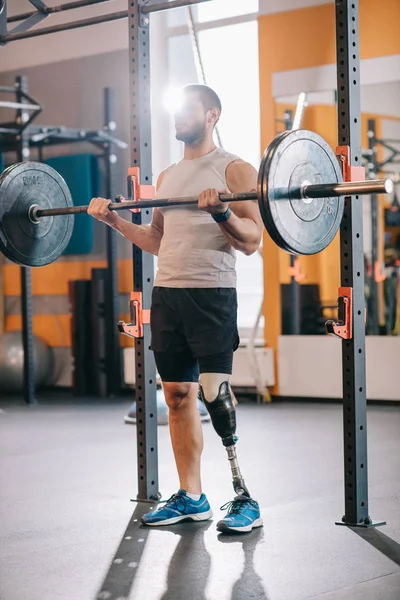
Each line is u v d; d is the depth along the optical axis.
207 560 3.33
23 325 8.66
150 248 4.06
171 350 3.84
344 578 3.09
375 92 8.07
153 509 4.20
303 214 3.45
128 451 5.91
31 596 2.96
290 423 7.09
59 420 7.53
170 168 3.91
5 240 4.15
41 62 10.03
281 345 8.52
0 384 9.43
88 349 9.40
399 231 7.99
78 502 4.38
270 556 3.37
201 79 6.16
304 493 4.48
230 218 3.48
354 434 3.77
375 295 8.09
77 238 9.56
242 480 3.81
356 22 3.75
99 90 9.65
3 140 9.08
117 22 9.45
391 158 8.02
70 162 9.43
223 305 3.74
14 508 4.26
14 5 9.94
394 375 7.98
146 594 2.96
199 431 3.94
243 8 8.92
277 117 8.61
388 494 4.40
